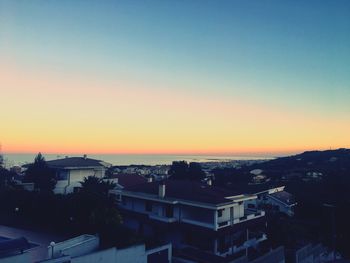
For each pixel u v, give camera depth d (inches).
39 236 1157.1
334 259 1346.0
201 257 1029.8
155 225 1242.0
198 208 1237.1
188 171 2854.3
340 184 2298.2
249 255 1240.8
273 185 2566.4
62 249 919.0
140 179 2128.4
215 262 987.9
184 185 1465.3
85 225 1199.6
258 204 2155.5
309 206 2006.6
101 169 2005.4
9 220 1370.6
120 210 1422.2
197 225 1204.5
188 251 1095.0
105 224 1125.1
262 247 1344.7
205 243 1175.6
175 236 1261.1
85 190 1288.1
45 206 1325.0
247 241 1286.9
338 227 1622.8
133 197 1423.5
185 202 1234.6
